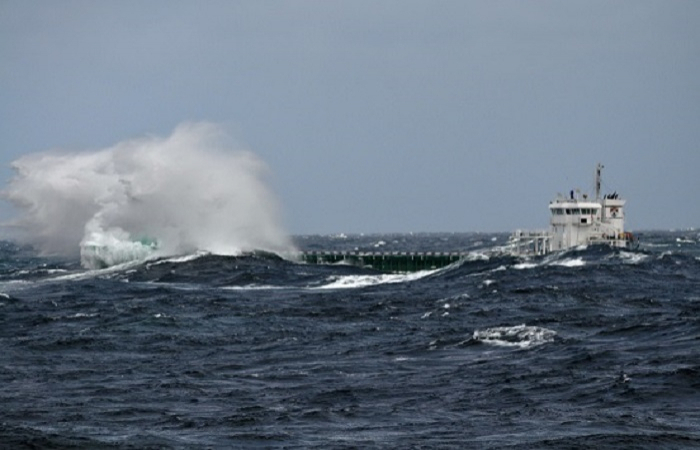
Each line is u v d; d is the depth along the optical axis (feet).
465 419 440.04
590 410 449.89
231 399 494.18
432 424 431.84
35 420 450.30
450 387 508.94
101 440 402.93
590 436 394.32
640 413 438.81
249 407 472.85
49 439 397.60
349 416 450.30
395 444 396.37
